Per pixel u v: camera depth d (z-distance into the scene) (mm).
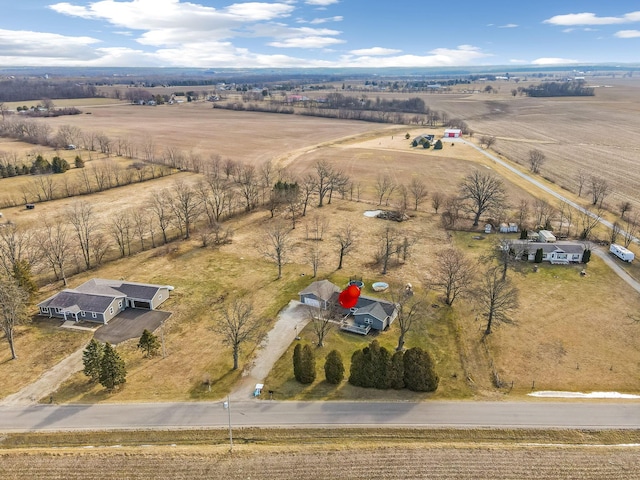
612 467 43281
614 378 56656
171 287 78312
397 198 132750
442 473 42750
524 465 43562
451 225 109875
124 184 138750
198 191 128000
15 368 58125
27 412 50719
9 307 59344
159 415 50406
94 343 54531
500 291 68188
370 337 65188
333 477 42406
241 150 192375
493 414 50656
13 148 182375
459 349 62531
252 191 125250
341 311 71375
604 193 125750
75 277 82812
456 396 53656
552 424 49156
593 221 108812
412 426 48875
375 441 47000
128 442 47156
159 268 87000
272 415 50500
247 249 96062
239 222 112750
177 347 62812
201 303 74312
